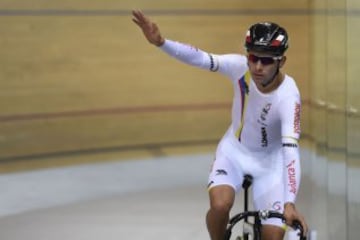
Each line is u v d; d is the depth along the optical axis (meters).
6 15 19.34
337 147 9.84
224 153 8.34
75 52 20.48
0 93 19.31
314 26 12.42
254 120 7.95
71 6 20.36
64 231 13.38
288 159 7.13
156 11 21.50
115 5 21.00
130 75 21.28
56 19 20.14
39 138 19.95
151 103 21.59
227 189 7.76
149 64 21.50
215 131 22.50
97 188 17.00
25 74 19.73
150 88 21.55
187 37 22.00
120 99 21.19
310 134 14.66
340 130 9.68
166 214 14.66
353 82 9.25
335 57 9.68
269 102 7.66
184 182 17.69
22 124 19.69
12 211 14.88
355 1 9.09
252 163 8.22
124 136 21.25
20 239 12.88
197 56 7.78
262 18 22.89
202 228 13.62
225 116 22.64
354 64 9.23
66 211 14.90
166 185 17.36
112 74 21.03
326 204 10.51
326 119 10.55
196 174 18.58
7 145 19.41
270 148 8.20
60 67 20.28
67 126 20.44
